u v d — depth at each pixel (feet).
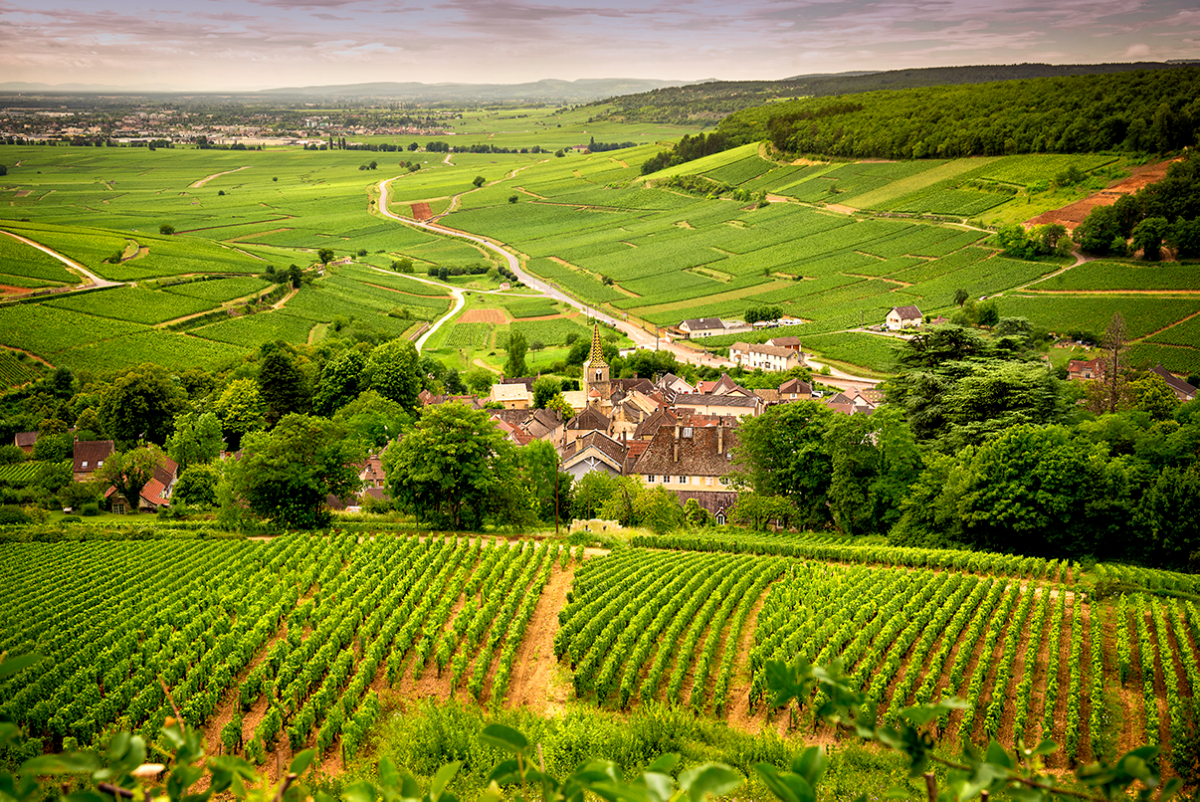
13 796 17.07
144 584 202.49
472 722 126.21
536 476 296.51
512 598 178.50
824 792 100.73
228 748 127.54
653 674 146.00
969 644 154.40
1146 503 216.95
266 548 230.27
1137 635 159.74
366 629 164.04
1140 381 419.74
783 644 150.82
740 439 294.05
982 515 224.53
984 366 290.97
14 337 576.20
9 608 190.80
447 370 622.13
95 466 391.24
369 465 369.50
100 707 133.28
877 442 270.46
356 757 124.67
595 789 19.52
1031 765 20.03
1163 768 115.85
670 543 241.55
